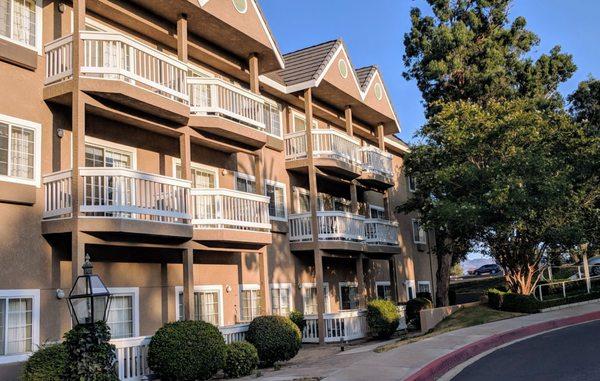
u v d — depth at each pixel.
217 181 18.89
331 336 21.14
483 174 20.56
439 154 23.05
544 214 20.64
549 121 22.95
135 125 15.59
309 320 21.36
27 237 12.63
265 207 18.27
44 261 12.90
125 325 14.96
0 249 12.11
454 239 24.08
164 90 14.95
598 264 32.72
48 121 13.52
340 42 24.36
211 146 18.28
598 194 22.97
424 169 24.44
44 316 12.73
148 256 15.82
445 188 22.08
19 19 13.29
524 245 22.27
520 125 21.28
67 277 13.35
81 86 13.03
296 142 22.73
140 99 14.00
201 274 17.81
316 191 23.23
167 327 13.31
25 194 12.63
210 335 13.38
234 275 19.16
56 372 10.54
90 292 9.64
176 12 16.62
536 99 27.91
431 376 11.09
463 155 22.16
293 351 16.27
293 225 22.22
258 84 20.00
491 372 11.19
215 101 16.84
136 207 13.18
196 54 18.48
